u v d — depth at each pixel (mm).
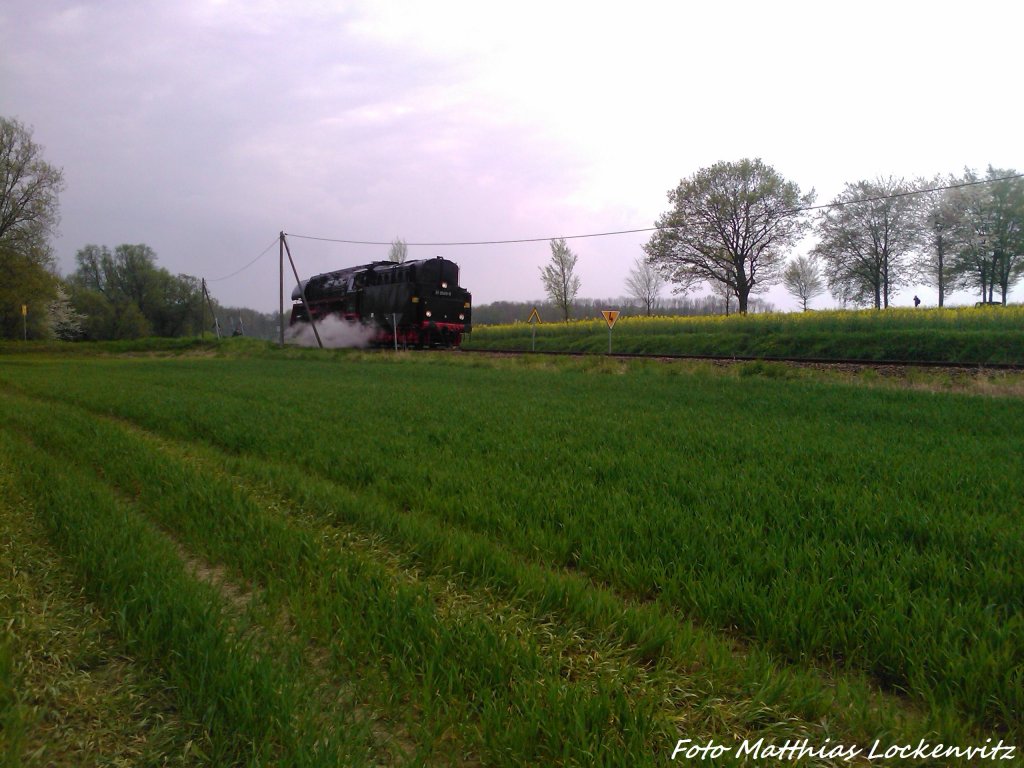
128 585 4047
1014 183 46625
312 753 2498
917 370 18516
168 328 99562
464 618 3703
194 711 2857
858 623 3498
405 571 4645
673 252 55781
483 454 8367
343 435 9859
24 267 50062
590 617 3766
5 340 61906
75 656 3348
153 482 6980
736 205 53219
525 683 2994
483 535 5160
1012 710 2865
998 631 3330
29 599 3963
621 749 2592
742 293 55250
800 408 12773
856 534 4875
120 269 96812
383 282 38469
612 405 13570
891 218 51062
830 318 35250
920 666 3123
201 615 3576
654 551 4629
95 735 2758
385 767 2596
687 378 20156
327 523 5781
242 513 5773
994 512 5270
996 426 10352
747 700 3039
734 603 3785
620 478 6758
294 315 51562
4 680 3012
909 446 8414
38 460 7973
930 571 4180
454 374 23609
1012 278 48719
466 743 2730
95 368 31141
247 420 11578
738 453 8102
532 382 19891
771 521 5297
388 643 3404
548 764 2549
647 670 3346
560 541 4867
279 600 4078
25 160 49844
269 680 2906
